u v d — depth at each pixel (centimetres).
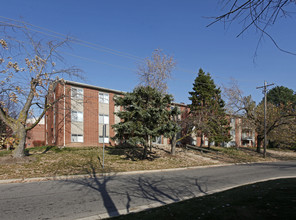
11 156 1473
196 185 973
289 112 2906
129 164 1603
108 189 858
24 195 753
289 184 868
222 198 651
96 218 544
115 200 702
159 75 2248
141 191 834
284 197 606
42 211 589
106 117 2833
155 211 541
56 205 643
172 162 1847
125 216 511
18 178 1020
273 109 3105
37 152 2027
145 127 1612
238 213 476
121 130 1667
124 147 2652
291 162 2412
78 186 908
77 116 2602
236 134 4622
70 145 2512
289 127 3042
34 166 1322
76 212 584
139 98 1691
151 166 1584
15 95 1440
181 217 479
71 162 1523
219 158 2367
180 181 1067
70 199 707
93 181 1028
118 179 1094
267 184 901
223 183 1036
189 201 635
